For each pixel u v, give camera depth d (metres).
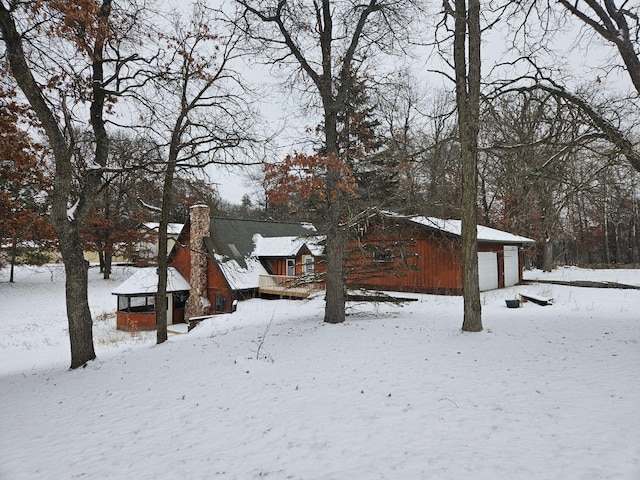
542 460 4.00
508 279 24.84
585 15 9.13
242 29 12.76
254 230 29.42
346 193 12.70
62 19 9.05
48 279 35.56
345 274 15.62
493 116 10.03
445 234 19.16
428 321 12.48
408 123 17.91
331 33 13.08
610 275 28.98
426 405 5.62
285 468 4.23
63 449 5.27
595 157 8.83
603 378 6.21
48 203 13.43
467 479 3.75
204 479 4.16
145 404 6.80
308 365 8.13
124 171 11.20
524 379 6.40
